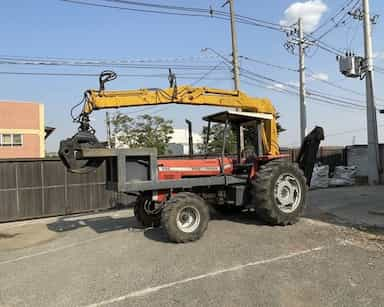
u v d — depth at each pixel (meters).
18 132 23.08
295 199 8.45
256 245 6.64
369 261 5.46
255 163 8.80
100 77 8.14
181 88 8.84
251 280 4.94
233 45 17.16
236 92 9.57
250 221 8.88
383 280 4.70
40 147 23.66
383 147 18.66
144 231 8.65
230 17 17.14
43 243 8.31
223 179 8.37
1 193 12.53
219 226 8.42
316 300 4.22
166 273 5.42
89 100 8.01
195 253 6.37
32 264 6.51
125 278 5.32
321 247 6.34
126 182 7.38
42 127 23.80
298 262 5.57
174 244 7.09
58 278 5.55
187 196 7.35
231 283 4.87
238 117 8.94
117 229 9.28
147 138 31.41
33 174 13.02
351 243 6.51
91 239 8.26
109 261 6.24
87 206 13.80
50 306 4.50
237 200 8.57
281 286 4.68
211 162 8.80
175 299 4.46
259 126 9.32
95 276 5.50
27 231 10.20
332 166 21.80
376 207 10.33
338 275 4.95
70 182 13.57
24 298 4.83
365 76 18.39
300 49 20.86
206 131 9.58
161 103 8.62
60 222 11.45
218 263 5.73
